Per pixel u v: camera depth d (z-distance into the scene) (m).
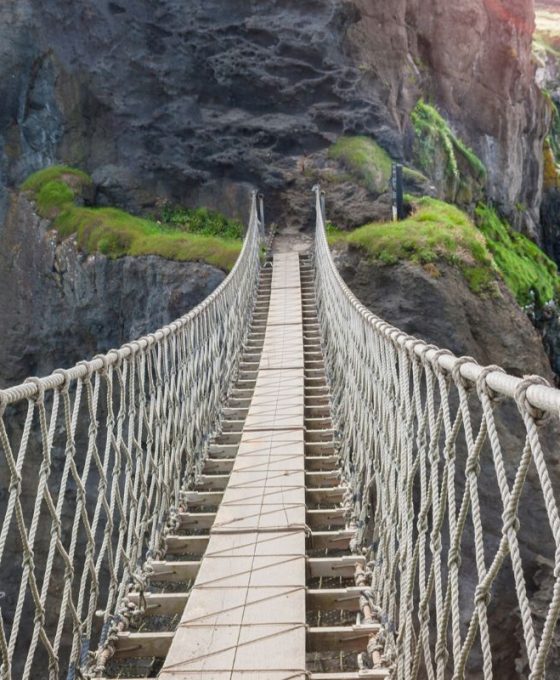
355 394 4.98
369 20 16.42
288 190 15.34
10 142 15.50
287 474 4.38
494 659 8.57
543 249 23.58
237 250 11.93
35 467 11.64
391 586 3.04
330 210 14.65
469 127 19.02
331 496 4.52
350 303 5.48
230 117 15.95
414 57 17.80
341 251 11.58
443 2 18.28
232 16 16.17
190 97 16.00
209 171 15.66
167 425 4.56
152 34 15.95
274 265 12.98
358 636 2.96
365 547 3.87
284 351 8.09
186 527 4.42
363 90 15.93
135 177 15.47
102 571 10.31
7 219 14.24
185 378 5.23
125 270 12.16
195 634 2.70
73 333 12.62
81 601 2.90
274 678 2.43
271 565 3.23
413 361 2.77
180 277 11.73
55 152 15.65
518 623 8.69
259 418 5.61
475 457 1.96
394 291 10.91
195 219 15.24
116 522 10.33
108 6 15.72
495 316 10.88
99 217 13.25
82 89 15.63
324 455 5.39
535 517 9.02
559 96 27.77
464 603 8.51
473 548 8.78
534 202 22.41
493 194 19.27
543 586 8.80
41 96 15.56
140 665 3.19
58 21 15.50
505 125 19.58
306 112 16.00
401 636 2.70
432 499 2.53
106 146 15.72
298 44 15.96
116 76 15.69
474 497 1.94
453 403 8.91
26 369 13.14
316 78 16.03
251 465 4.55
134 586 3.52
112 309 12.28
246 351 8.73
